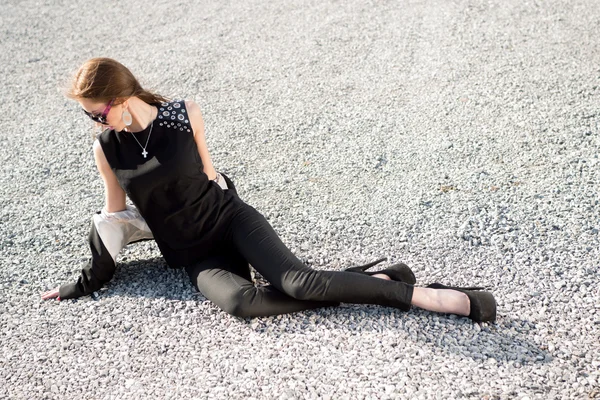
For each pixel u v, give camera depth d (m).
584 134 4.61
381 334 3.02
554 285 3.27
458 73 5.67
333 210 4.04
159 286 3.50
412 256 3.57
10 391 2.91
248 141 4.98
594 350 2.84
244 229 3.18
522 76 5.52
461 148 4.60
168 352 3.05
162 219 3.21
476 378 2.73
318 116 5.23
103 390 2.87
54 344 3.17
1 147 5.25
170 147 3.09
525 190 4.07
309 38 6.68
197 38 6.98
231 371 2.89
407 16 6.95
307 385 2.77
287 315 3.19
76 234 4.04
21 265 3.79
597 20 6.39
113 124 3.01
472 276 3.38
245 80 5.97
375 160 4.56
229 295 3.10
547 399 2.60
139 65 6.47
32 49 7.13
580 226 3.69
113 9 8.09
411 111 5.17
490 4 7.02
